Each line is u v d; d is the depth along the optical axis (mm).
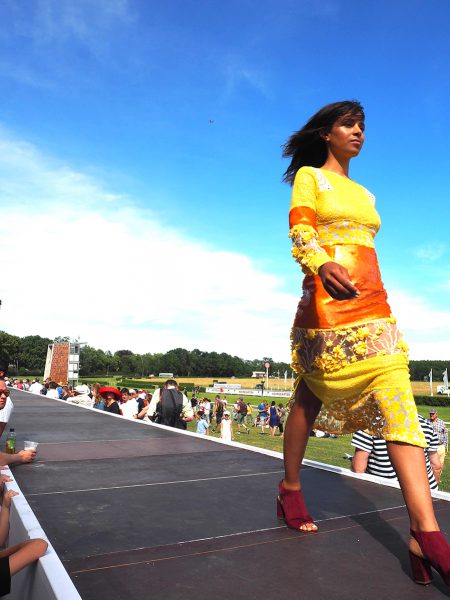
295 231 2457
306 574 2223
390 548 2518
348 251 2482
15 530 2773
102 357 164875
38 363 137250
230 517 3070
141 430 7598
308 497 3426
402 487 2154
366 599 1997
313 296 2498
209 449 5754
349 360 2326
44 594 1973
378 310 2383
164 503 3406
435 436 4375
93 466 4723
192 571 2260
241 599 1998
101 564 2346
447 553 2000
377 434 2350
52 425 8273
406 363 2289
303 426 2713
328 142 2832
